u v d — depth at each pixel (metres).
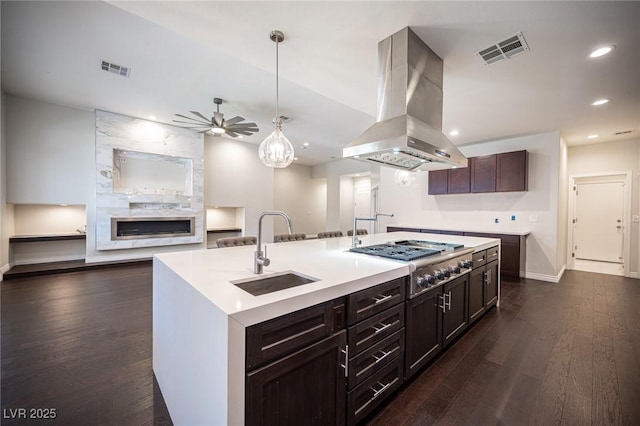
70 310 3.06
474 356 2.23
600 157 5.28
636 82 2.82
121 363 2.07
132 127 5.29
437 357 2.21
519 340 2.50
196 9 1.89
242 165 7.12
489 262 3.08
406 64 2.10
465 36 2.14
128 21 2.51
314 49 2.35
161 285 1.77
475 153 5.41
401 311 1.74
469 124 4.22
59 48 2.94
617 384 1.88
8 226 4.41
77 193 4.89
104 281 4.17
